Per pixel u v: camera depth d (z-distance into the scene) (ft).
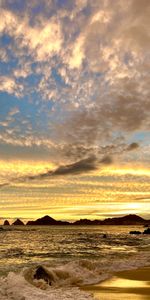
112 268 66.54
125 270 64.80
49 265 68.59
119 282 51.37
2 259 87.10
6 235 285.23
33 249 124.36
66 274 53.72
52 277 50.60
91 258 88.53
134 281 52.34
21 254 102.37
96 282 51.34
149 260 81.20
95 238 225.76
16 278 46.60
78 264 63.67
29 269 55.62
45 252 109.09
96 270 61.82
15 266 68.54
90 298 36.99
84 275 55.77
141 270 65.31
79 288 45.68
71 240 197.67
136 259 83.97
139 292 42.29
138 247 137.59
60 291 41.60
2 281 45.21
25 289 41.14
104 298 37.58
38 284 46.55
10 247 136.15
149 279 54.65
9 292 39.42
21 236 263.49
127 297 38.40
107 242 176.24
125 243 168.55
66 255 98.32
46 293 39.32
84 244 157.38
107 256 93.50
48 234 311.27
